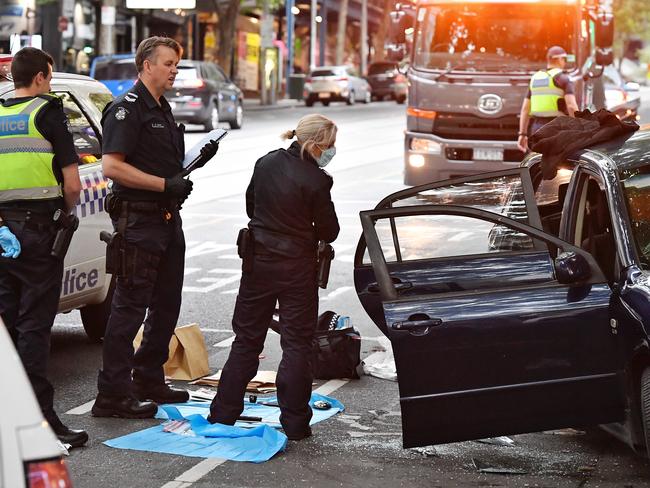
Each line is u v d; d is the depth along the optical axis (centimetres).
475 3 2183
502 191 871
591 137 887
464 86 2194
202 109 4172
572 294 786
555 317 778
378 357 1164
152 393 988
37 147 859
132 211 942
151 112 936
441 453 855
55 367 1128
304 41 10156
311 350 898
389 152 3700
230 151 3556
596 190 872
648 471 810
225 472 809
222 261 1731
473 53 2198
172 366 1082
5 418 385
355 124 5156
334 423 935
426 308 779
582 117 946
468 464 830
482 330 775
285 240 882
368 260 960
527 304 781
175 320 988
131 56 3981
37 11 5116
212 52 7988
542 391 778
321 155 890
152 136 935
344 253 1805
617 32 12775
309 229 889
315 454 853
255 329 904
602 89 2398
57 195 866
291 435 888
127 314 948
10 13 4997
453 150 2216
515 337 776
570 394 779
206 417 932
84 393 1032
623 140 878
